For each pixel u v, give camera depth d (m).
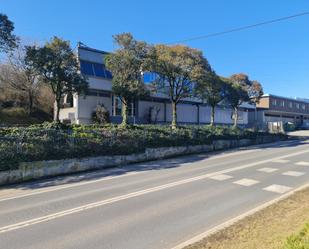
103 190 12.35
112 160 20.08
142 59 25.59
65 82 22.97
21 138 16.88
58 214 9.10
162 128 27.20
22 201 11.11
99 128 23.33
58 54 22.45
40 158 16.59
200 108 46.31
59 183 14.69
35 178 16.17
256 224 7.54
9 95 34.84
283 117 71.38
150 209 9.40
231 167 17.45
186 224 8.03
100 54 34.41
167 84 31.86
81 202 10.46
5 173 15.04
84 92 24.06
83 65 32.53
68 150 17.88
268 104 64.69
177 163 20.17
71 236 7.32
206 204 9.87
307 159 20.50
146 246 6.70
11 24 19.16
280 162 19.28
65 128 22.08
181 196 10.94
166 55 28.03
